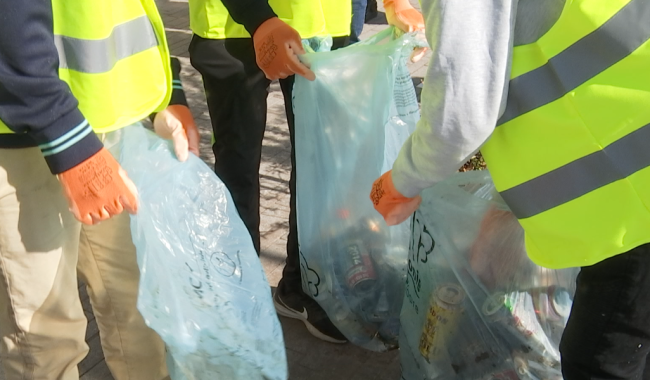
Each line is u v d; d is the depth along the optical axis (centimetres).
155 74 149
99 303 169
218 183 154
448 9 109
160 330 136
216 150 213
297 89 179
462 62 111
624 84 111
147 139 148
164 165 145
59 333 155
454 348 167
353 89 177
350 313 200
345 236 194
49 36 118
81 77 134
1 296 147
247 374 151
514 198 128
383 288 199
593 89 112
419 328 174
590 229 119
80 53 132
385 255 198
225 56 197
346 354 214
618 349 125
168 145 151
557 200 121
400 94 183
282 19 201
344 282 197
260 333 152
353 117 179
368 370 207
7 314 148
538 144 121
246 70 199
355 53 174
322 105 178
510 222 151
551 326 156
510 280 154
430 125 119
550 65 115
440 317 163
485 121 117
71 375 165
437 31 111
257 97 205
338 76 176
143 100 149
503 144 126
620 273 120
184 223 145
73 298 156
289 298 223
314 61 174
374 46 176
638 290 119
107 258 162
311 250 196
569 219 121
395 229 195
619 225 115
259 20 177
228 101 204
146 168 142
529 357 158
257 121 209
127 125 146
